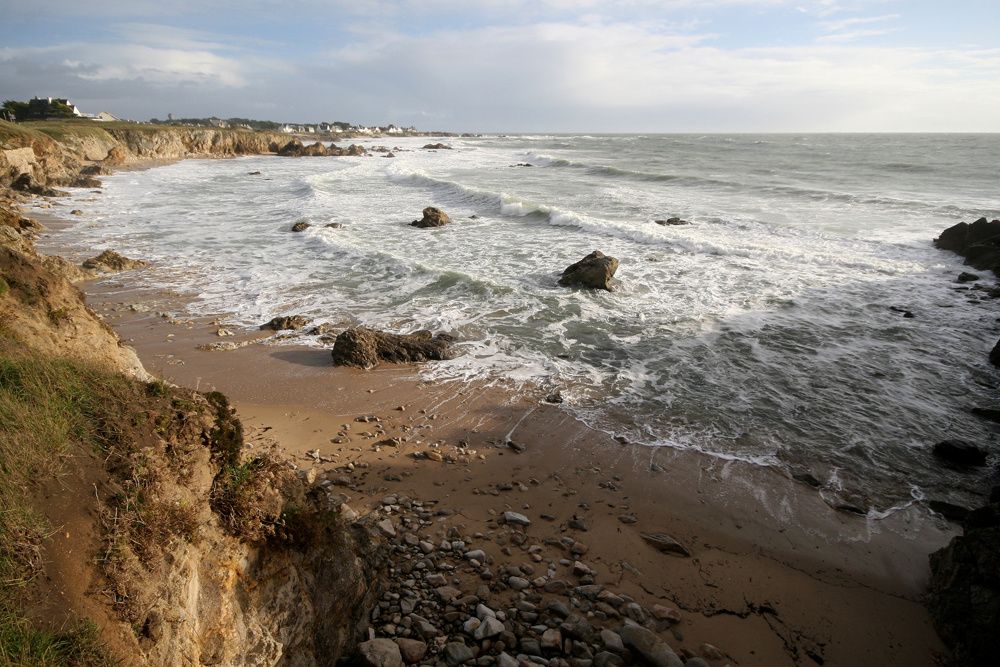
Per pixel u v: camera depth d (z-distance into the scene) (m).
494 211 29.27
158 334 12.75
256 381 10.55
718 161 59.66
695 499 7.42
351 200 33.50
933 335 12.93
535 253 20.36
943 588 5.72
